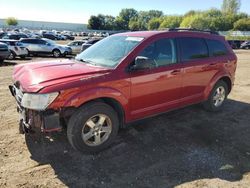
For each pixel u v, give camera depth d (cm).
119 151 442
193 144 474
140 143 470
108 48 499
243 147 471
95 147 429
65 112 398
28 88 388
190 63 537
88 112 407
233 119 598
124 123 463
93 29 11769
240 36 7712
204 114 618
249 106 695
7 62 1680
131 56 453
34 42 2331
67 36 5659
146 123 553
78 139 409
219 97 636
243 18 9256
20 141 462
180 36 534
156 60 484
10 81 951
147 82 466
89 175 379
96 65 460
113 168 396
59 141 464
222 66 612
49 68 441
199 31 584
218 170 399
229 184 368
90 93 401
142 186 359
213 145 473
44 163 403
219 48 616
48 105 377
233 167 407
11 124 531
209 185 364
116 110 457
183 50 531
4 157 414
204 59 572
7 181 360
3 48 1582
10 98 705
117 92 430
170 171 393
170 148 457
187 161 419
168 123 559
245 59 2305
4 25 11681
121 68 439
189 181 371
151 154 437
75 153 430
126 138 486
